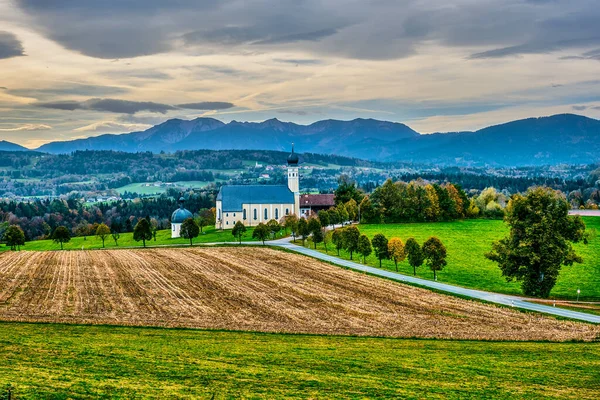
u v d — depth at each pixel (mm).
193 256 137250
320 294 92500
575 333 68625
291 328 69125
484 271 122188
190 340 60594
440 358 55281
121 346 55969
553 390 45906
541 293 95750
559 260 95625
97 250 151625
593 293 100625
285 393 42438
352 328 70062
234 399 40531
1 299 83938
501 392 44938
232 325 70375
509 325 73250
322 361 52594
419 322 74375
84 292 91250
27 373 44031
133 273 111688
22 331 62156
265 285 100188
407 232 183250
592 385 47469
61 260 129250
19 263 123438
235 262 127688
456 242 162250
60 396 38875
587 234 99938
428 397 43000
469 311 81250
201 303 84688
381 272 116438
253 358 52750
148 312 77688
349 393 43125
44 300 84188
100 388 41250
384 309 81938
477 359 55375
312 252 145125
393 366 51562
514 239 98625
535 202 97312
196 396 40656
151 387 42188
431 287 99375
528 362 54500
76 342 57062
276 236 185500
